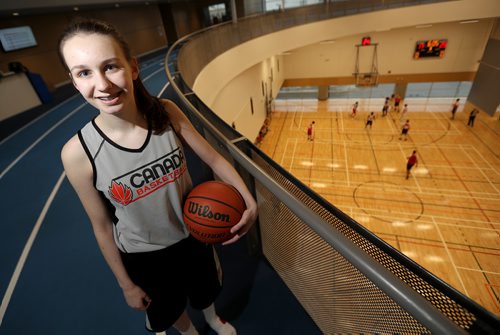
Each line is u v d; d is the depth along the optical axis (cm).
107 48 72
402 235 770
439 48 1550
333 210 99
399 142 1262
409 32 1558
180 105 413
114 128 83
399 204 884
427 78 1655
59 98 895
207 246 127
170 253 112
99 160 84
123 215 96
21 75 779
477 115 1466
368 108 1741
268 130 1541
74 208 302
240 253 204
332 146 1294
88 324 170
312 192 107
